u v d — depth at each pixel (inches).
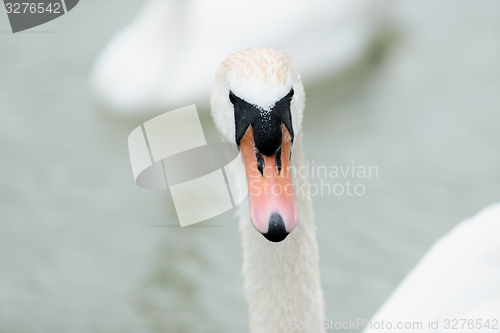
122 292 427.2
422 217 457.1
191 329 396.5
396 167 509.7
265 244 260.2
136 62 679.1
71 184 518.9
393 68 675.4
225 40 708.0
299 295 263.9
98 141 586.2
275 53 230.7
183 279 433.4
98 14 743.7
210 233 472.7
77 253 458.0
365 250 435.5
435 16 719.1
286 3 703.1
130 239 469.7
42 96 626.5
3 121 589.6
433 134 548.7
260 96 218.4
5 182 518.0
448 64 645.3
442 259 341.4
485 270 322.7
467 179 488.7
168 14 706.2
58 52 682.2
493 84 607.2
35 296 426.6
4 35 675.4
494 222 334.6
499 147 522.3
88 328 399.2
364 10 695.1
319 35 694.5
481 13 717.9
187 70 682.2
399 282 412.2
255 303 267.3
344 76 694.5
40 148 562.3
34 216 487.2
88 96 662.5
